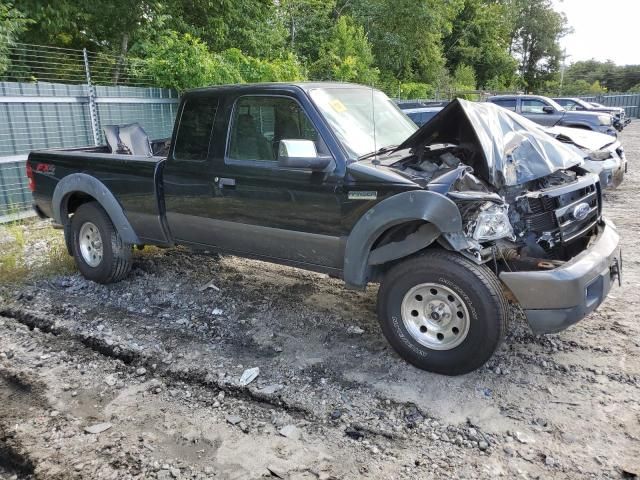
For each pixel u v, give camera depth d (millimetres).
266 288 5273
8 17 9602
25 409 3312
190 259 6129
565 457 2805
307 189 3900
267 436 3039
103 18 12656
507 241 3678
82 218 5332
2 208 8266
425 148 4043
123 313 4719
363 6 28969
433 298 3547
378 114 4543
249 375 3645
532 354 3879
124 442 2982
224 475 2721
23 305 4875
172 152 4684
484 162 3660
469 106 3846
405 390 3457
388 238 3711
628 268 5727
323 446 2943
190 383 3619
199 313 4711
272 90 4098
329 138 3836
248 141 4246
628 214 8258
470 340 3396
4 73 9914
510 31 50125
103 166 5109
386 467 2766
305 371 3721
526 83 59875
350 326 4410
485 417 3166
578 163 4000
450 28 34406
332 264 3979
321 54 23172
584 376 3580
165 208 4824
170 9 14539
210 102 4445
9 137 8281
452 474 2705
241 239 4402
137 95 10797
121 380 3656
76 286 5340
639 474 2656
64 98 9117
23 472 2791
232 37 16688
